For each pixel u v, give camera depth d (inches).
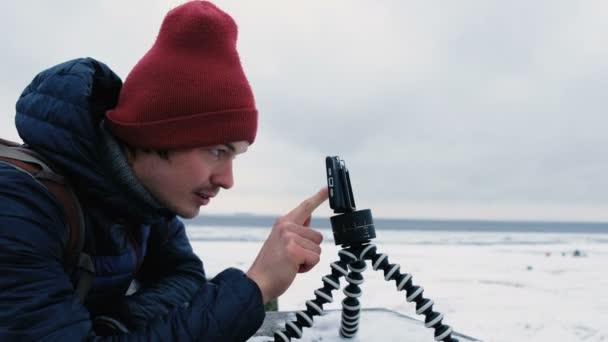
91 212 43.6
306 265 44.3
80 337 35.5
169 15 42.8
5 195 35.9
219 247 1194.0
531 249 1343.5
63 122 41.6
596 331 277.6
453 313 339.3
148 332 37.4
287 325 51.9
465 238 2422.5
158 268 62.8
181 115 40.9
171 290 57.9
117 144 44.2
